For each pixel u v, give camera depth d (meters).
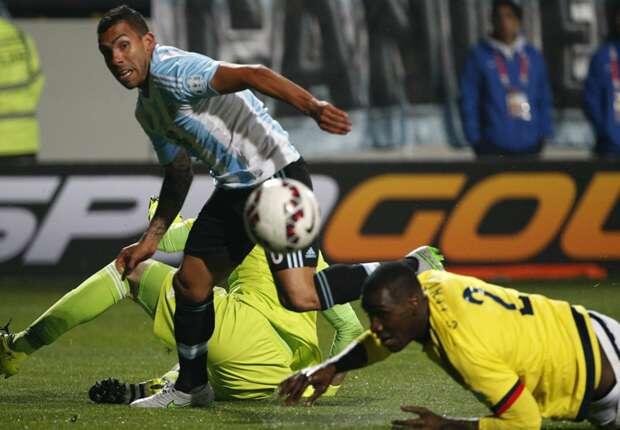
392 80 50.69
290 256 20.19
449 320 15.77
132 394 21.08
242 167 19.84
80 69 52.16
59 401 21.41
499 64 47.00
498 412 15.77
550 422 18.81
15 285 45.44
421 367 26.39
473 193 48.25
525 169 48.19
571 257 48.72
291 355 21.88
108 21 18.89
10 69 49.72
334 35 50.34
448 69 50.75
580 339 16.34
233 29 49.91
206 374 20.66
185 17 49.75
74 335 33.38
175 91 18.89
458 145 51.09
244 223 19.03
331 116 18.14
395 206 48.09
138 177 47.38
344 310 22.41
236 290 21.88
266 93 18.38
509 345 15.85
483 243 48.38
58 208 47.12
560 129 51.97
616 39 49.56
